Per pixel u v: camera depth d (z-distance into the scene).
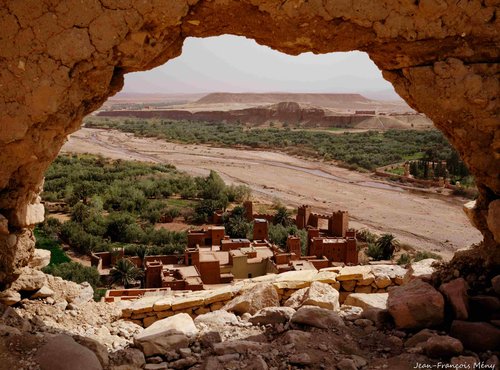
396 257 35.78
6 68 5.23
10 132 5.33
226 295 7.84
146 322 7.51
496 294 5.85
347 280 8.35
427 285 6.15
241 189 55.62
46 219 40.50
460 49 5.82
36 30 5.20
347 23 5.73
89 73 5.48
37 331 5.79
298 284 8.01
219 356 5.33
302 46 6.13
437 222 47.06
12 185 5.98
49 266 28.31
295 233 38.03
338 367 5.05
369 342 5.75
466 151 6.11
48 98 5.30
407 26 5.67
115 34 5.32
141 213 46.94
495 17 5.65
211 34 6.11
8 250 6.05
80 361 4.86
